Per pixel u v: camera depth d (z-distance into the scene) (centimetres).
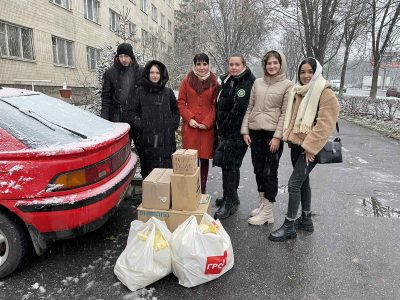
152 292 272
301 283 289
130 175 358
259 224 404
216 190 533
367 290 280
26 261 303
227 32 2795
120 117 480
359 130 1305
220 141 412
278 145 371
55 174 273
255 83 391
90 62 1861
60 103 385
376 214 448
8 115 288
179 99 441
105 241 355
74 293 271
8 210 280
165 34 3591
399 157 813
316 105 332
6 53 1232
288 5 1864
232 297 269
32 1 1345
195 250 274
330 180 608
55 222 277
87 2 1812
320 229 397
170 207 331
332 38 2009
